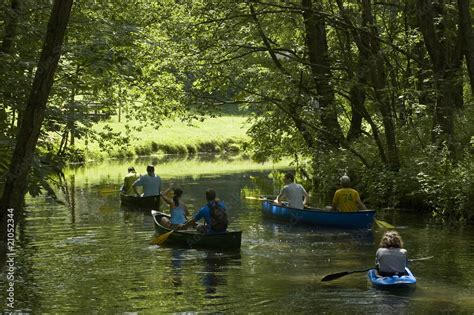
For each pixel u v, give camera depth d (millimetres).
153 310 9273
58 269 11961
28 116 8250
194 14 22000
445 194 17750
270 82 22484
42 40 12977
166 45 21859
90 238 15258
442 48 19984
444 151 18969
